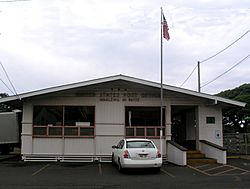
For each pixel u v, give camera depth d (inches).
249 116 1972.2
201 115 992.9
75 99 968.3
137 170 745.0
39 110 969.5
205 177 661.3
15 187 534.9
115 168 804.0
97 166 844.0
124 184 571.2
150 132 972.6
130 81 938.1
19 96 911.7
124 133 964.0
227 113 2014.0
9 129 1314.0
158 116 982.4
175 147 895.1
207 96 944.3
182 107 1040.2
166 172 735.7
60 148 953.5
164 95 985.5
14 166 835.4
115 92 976.3
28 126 955.3
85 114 972.6
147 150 711.1
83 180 617.6
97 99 971.9
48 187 536.7
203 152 965.8
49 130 959.0
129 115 981.8
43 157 949.2
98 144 958.4
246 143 1229.7
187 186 549.0
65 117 968.9
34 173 711.1
